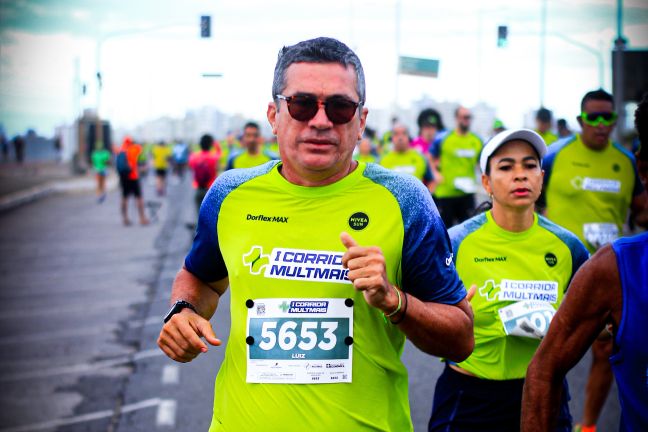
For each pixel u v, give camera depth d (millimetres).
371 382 2266
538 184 3473
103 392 5738
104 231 16500
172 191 30953
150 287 10078
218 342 2295
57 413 5270
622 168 5535
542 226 3527
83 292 9820
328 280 2270
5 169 49625
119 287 10102
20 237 15688
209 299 2617
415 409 5188
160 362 6547
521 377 3342
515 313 3346
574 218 5531
